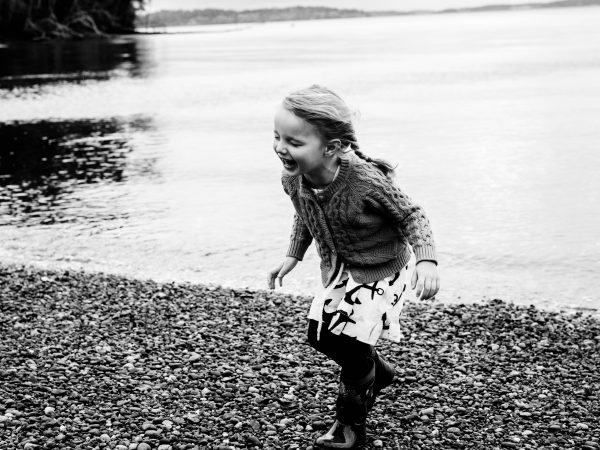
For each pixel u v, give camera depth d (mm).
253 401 4273
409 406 4223
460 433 3898
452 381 4645
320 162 3256
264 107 26688
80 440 3775
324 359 4992
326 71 43062
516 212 10961
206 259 8977
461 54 56812
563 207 11180
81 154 17141
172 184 13562
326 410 4145
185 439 3773
